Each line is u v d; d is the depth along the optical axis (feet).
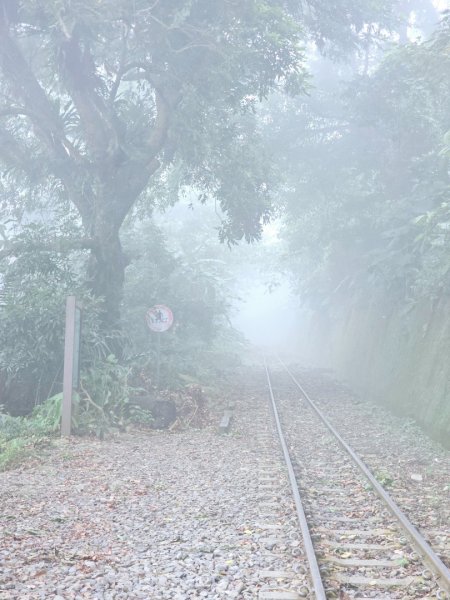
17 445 38.70
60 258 57.41
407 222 63.62
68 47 55.67
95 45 63.00
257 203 70.74
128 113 64.49
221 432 49.60
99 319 57.77
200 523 25.63
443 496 31.30
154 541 23.25
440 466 39.09
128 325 75.20
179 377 67.41
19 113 59.11
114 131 57.41
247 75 62.23
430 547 21.99
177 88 59.62
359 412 63.31
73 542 22.88
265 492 31.14
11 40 56.59
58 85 68.74
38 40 67.36
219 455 40.63
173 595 18.47
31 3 52.01
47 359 51.57
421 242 60.64
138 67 58.34
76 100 59.00
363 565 21.22
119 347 60.39
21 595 17.99
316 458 40.96
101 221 59.47
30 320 51.29
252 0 53.16
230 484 32.65
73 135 69.97
